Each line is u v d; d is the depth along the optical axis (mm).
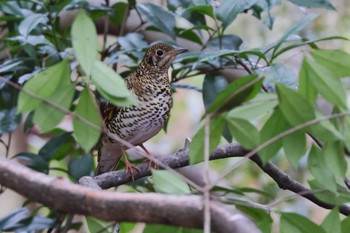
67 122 11773
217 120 6004
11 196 17547
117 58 10156
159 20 9688
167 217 5434
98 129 5832
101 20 11945
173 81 10172
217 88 9336
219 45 9523
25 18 9273
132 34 10023
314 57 6113
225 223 5336
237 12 8672
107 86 5773
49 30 10164
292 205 15070
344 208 8312
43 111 5918
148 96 9773
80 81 7184
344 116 6148
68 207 5684
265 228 6902
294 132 6152
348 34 15883
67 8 10047
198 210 5363
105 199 5562
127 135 9812
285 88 5812
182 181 5957
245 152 8500
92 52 5695
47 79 5859
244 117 5930
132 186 10289
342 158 6230
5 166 5785
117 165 10797
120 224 8016
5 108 10094
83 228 11242
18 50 10391
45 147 10117
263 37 15797
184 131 18453
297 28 7758
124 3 10617
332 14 15812
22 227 8727
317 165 6492
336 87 5945
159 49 9773
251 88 5930
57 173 13477
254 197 15148
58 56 9727
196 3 9188
